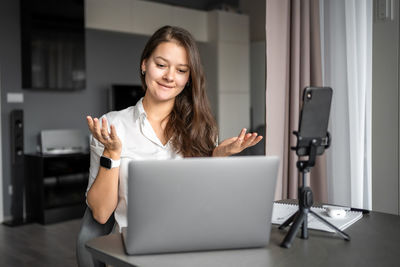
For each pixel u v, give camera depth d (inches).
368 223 61.7
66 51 204.1
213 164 45.4
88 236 65.3
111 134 53.7
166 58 63.9
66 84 205.5
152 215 45.5
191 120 72.5
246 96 282.8
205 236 47.5
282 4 98.6
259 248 50.2
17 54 201.6
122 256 47.1
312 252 49.0
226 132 270.7
